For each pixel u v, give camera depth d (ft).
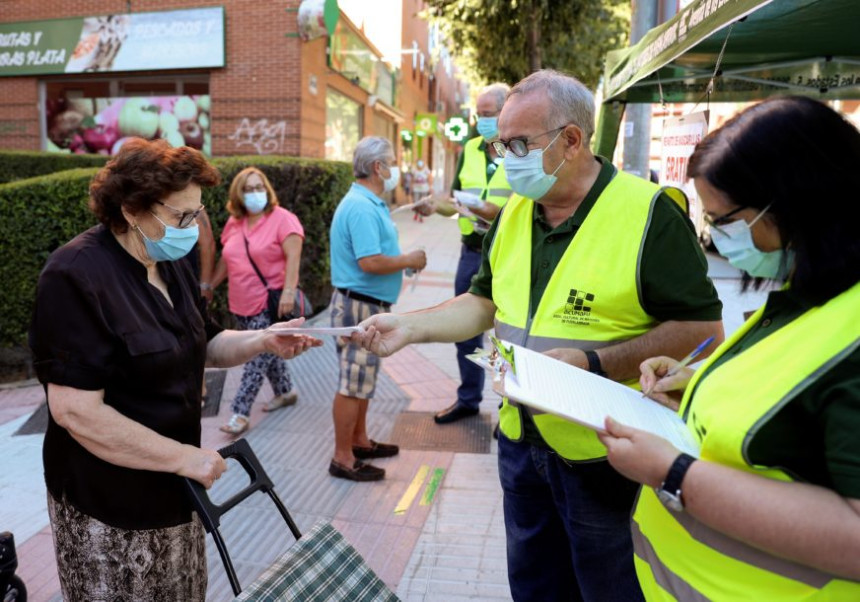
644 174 19.94
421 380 18.74
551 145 6.14
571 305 6.26
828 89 13.08
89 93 48.39
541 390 4.39
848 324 3.50
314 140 47.03
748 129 3.75
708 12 7.80
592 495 6.31
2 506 11.75
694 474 3.76
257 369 14.90
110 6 45.75
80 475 5.71
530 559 7.28
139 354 5.61
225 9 43.80
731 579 4.01
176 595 6.22
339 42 51.16
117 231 5.84
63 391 5.38
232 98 44.75
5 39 48.16
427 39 105.70
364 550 10.41
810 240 3.63
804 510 3.45
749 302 22.90
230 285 15.21
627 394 5.05
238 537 10.81
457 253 42.29
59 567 6.06
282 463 13.41
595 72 51.72
